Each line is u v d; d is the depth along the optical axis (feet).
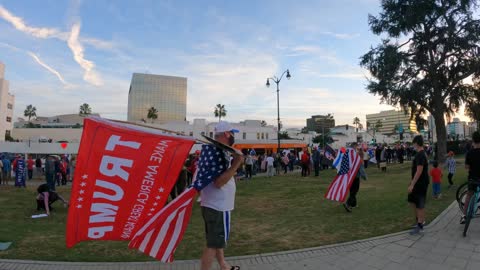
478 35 70.38
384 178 55.26
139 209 11.02
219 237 11.68
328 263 15.65
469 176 21.25
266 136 251.60
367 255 16.48
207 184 11.00
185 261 15.85
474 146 20.97
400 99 79.71
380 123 455.63
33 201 39.55
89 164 10.61
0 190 53.36
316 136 315.99
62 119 405.18
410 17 73.72
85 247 18.75
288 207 31.40
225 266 13.16
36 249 18.43
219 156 11.27
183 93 470.80
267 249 18.06
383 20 79.41
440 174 32.19
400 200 31.30
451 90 78.74
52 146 128.26
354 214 26.30
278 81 109.09
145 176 11.06
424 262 15.31
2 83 266.57
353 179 27.30
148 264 15.57
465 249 16.74
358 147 29.27
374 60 80.89
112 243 19.56
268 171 74.64
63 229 24.00
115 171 10.81
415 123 89.10
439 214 24.40
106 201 10.73
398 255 16.29
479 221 22.04
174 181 11.25
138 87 446.60
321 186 48.55
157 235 11.25
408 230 20.36
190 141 11.43
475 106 78.74
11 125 284.41
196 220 26.66
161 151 11.19
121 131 10.98
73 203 10.44
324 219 25.02
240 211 30.17
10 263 15.74
